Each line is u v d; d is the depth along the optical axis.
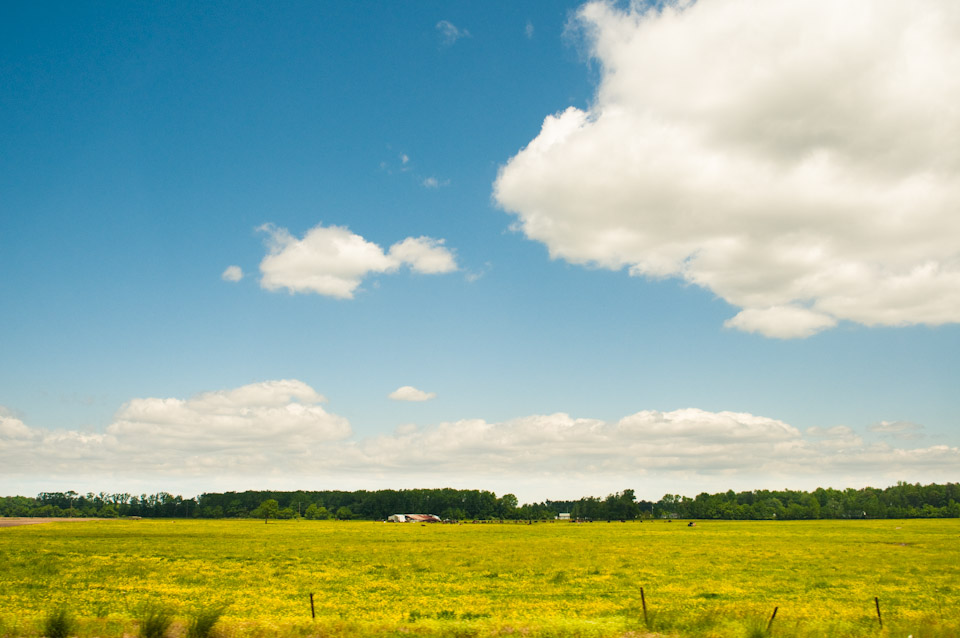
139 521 170.62
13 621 26.17
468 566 54.72
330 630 25.58
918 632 25.88
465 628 26.50
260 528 131.25
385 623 27.88
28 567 49.25
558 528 149.00
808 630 26.16
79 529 114.19
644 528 146.62
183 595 36.62
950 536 100.06
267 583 42.69
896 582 44.19
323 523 175.88
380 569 52.12
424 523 194.12
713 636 25.41
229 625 25.80
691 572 50.22
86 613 29.97
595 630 26.20
